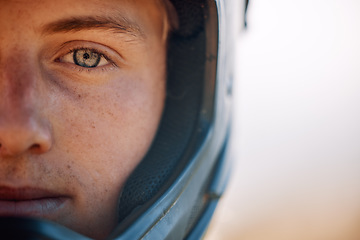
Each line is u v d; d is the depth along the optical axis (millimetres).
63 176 862
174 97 1027
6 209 820
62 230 701
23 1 813
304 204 3572
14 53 818
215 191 1115
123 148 933
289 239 3363
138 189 927
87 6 857
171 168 964
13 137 788
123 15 901
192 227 1063
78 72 888
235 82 1347
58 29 844
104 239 914
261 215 3457
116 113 919
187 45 1005
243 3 1282
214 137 1060
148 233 858
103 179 907
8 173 817
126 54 929
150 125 983
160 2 969
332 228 3426
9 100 802
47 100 848
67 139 867
